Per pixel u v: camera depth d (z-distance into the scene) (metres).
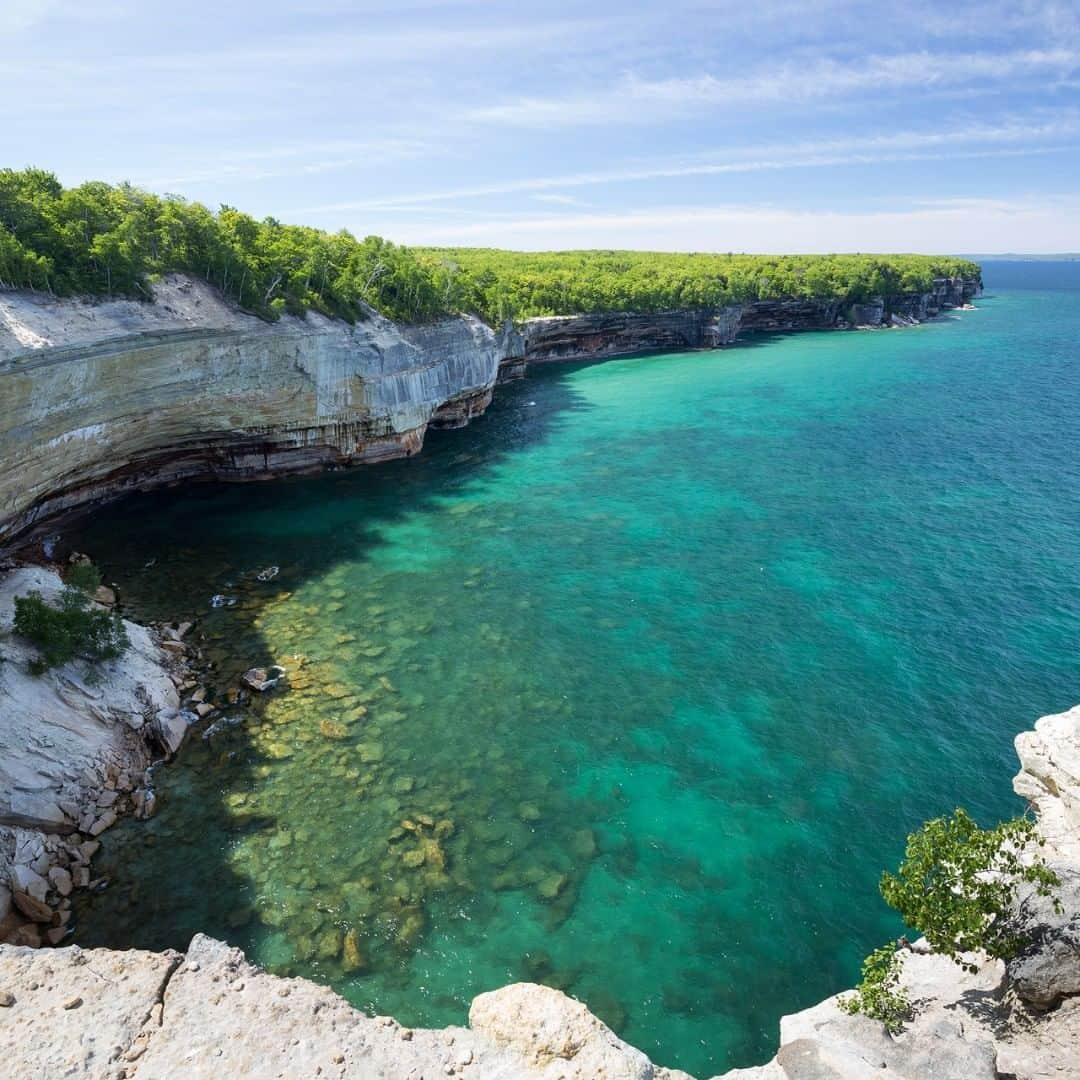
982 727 35.09
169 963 17.16
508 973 23.50
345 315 65.81
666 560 52.19
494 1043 16.30
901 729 35.00
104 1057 14.66
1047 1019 18.20
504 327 103.50
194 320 50.50
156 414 51.03
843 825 29.66
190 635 40.72
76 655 32.84
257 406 58.59
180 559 49.81
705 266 181.50
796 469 71.44
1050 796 24.66
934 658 40.41
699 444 80.00
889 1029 18.39
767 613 45.16
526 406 98.12
